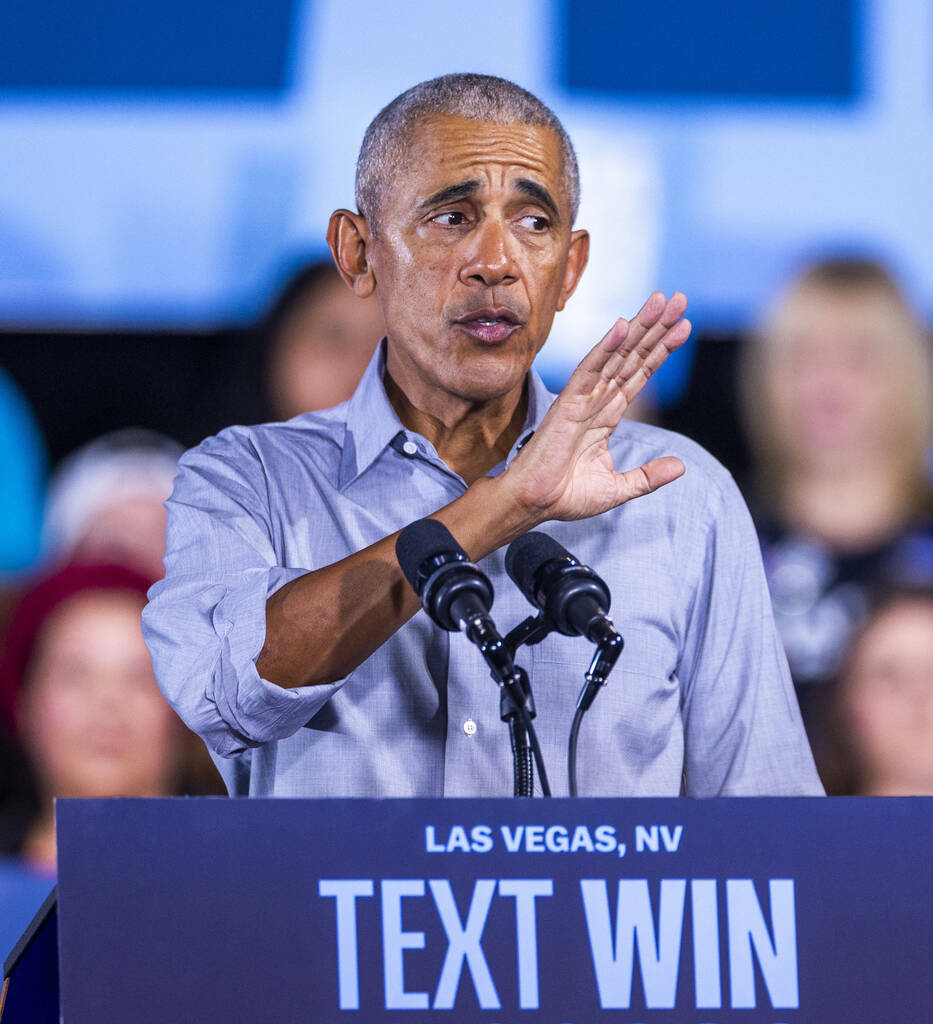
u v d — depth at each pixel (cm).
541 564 427
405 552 422
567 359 1033
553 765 557
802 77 1054
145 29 1043
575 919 358
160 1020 350
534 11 1045
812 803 365
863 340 1039
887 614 1023
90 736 1000
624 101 1049
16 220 1032
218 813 358
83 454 1024
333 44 1044
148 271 1038
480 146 552
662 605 582
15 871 985
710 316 1046
